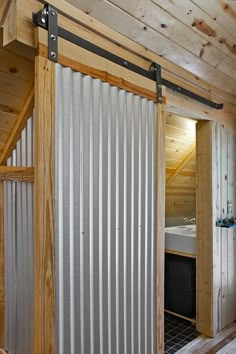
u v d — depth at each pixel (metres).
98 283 1.53
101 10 1.49
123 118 1.65
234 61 2.34
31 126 1.65
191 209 3.91
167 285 3.07
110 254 1.60
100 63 1.51
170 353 2.34
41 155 1.26
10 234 1.88
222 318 2.74
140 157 1.76
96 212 1.52
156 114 1.87
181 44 1.93
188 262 2.90
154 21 1.68
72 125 1.39
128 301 1.70
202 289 2.67
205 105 2.50
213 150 2.65
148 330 1.82
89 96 1.46
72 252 1.40
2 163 1.94
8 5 1.24
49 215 1.29
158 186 1.87
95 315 1.52
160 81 1.91
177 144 3.00
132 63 1.74
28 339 1.68
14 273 1.85
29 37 1.25
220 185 2.74
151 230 1.84
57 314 1.33
